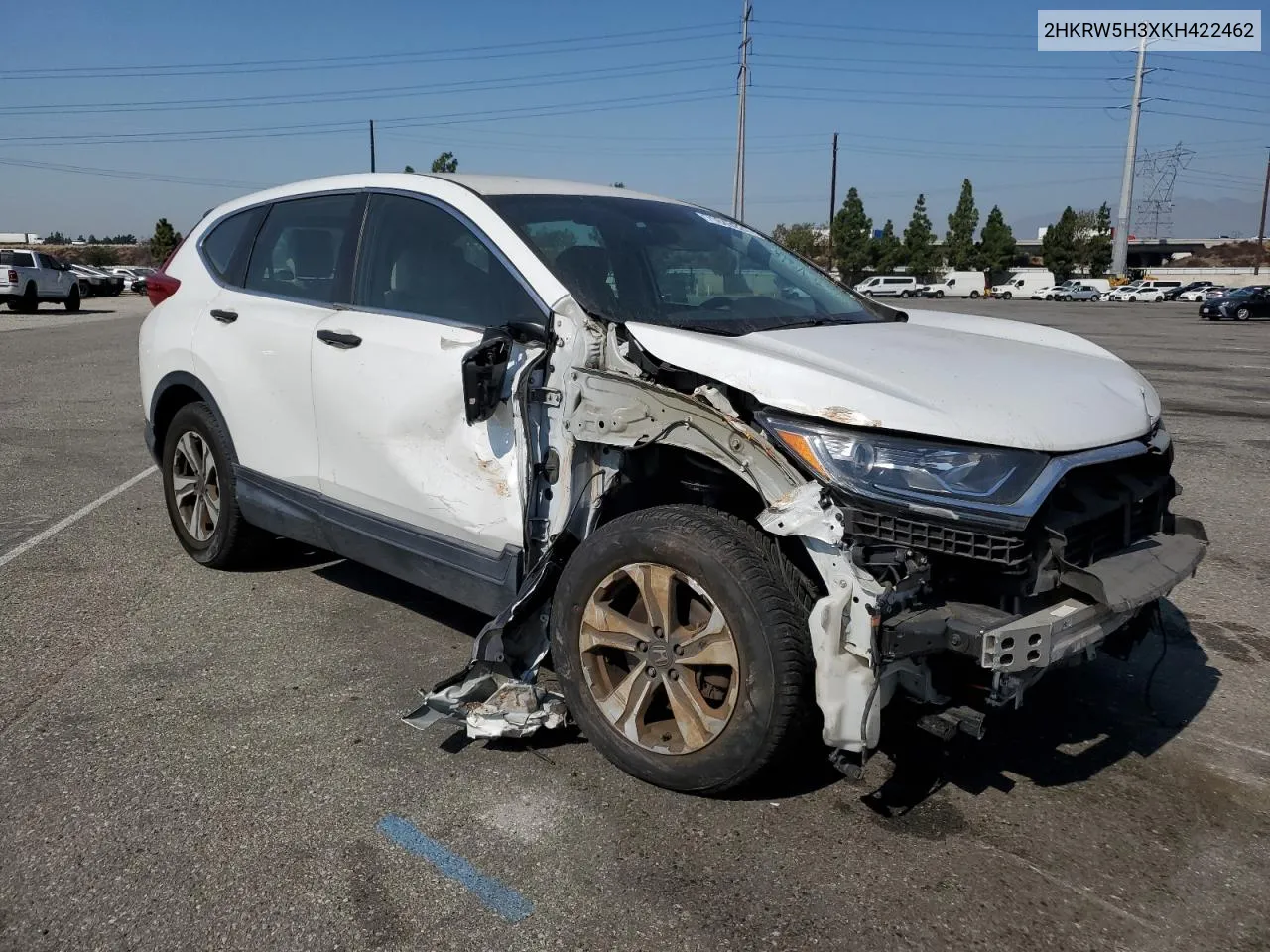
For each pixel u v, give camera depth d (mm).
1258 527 6266
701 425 2885
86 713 3619
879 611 2617
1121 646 3432
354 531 4020
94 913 2549
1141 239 112625
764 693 2801
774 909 2584
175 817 2967
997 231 88312
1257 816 3061
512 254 3502
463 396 3445
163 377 5012
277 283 4527
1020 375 3129
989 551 2578
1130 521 3121
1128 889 2697
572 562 3207
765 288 4004
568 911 2572
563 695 3336
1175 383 13562
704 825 2943
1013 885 2699
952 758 3355
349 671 3979
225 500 4797
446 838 2877
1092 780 3248
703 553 2869
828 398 2777
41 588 4910
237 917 2541
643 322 3305
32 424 9539
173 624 4461
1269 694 3916
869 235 88625
